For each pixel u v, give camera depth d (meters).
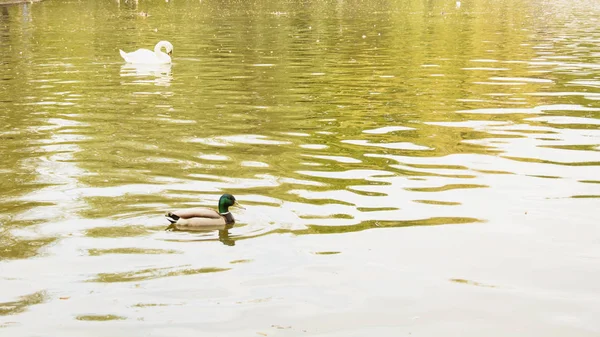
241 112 18.64
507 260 9.66
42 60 28.48
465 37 36.91
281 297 8.54
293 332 7.79
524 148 15.04
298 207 11.45
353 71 25.50
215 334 7.73
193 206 11.41
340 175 13.16
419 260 9.61
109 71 25.64
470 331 7.89
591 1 66.75
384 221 10.93
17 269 9.25
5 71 25.69
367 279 9.02
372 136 16.08
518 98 20.48
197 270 9.20
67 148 15.01
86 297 8.52
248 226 10.62
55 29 41.25
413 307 8.38
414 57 29.25
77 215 11.03
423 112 18.62
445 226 10.77
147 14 52.94
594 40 34.97
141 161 14.01
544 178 13.06
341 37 36.91
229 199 10.68
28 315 8.13
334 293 8.66
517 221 11.02
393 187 12.51
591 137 15.91
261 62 27.83
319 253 9.74
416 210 11.41
